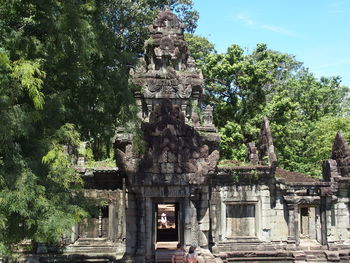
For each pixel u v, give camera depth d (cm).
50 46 1340
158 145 2122
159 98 2566
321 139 3953
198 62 3953
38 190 1154
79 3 1450
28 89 1184
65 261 2480
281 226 2680
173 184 2102
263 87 4369
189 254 1783
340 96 5028
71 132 1339
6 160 1156
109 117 1612
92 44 1401
